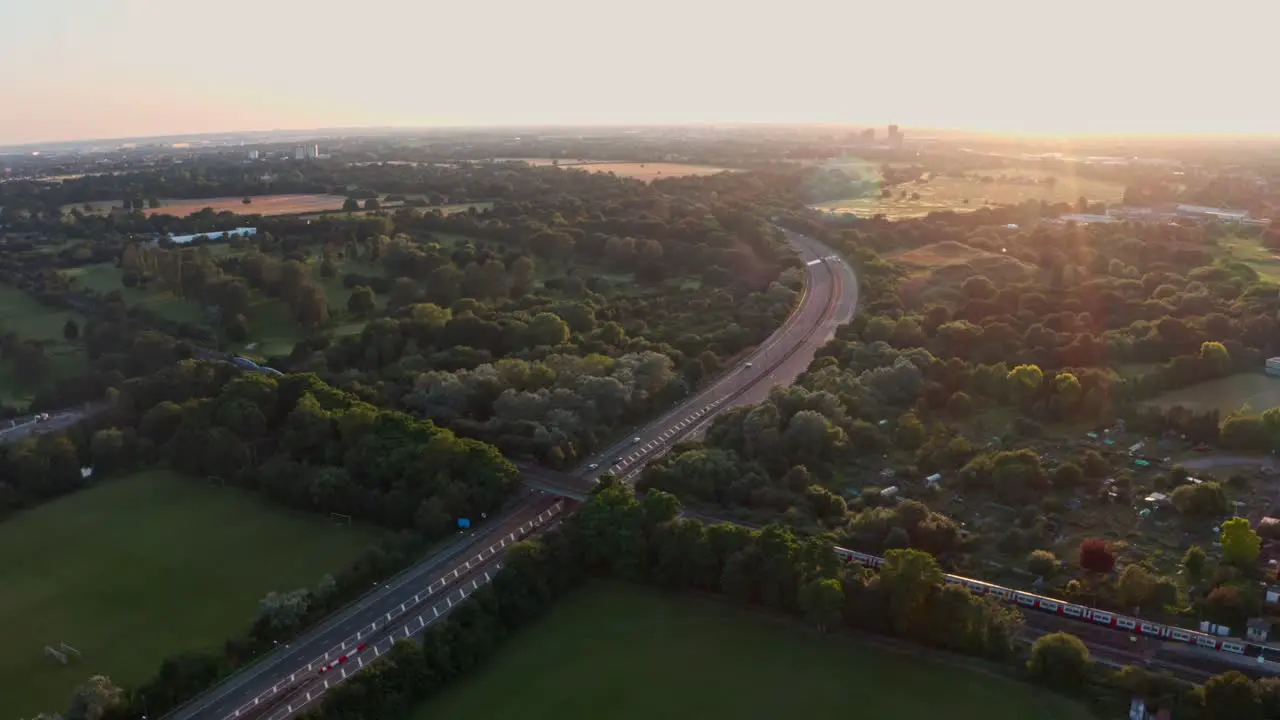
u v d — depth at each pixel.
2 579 167.62
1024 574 157.50
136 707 129.00
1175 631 138.00
